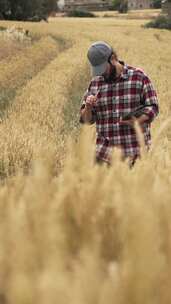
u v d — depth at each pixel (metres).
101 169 2.66
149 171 2.78
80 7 185.75
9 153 9.15
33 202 2.08
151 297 1.50
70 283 1.37
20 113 16.86
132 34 76.12
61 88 23.30
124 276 1.46
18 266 1.56
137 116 5.98
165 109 20.05
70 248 1.85
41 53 40.25
